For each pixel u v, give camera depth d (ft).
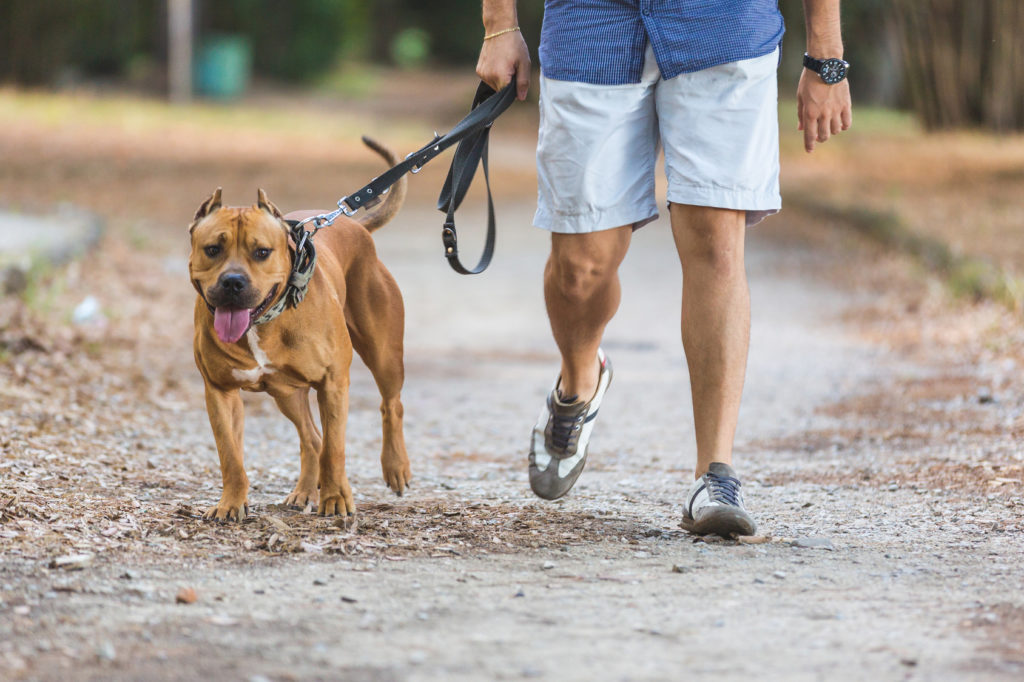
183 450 22.39
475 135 19.02
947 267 47.47
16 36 127.54
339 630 11.89
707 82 16.21
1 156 81.41
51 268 40.45
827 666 11.01
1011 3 115.96
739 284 16.63
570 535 16.20
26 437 20.84
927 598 13.05
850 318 42.11
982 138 115.34
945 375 31.14
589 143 16.52
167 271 46.96
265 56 178.70
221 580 13.61
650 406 28.71
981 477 19.70
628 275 52.80
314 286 16.66
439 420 27.09
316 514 17.28
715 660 11.16
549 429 18.22
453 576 13.97
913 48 122.11
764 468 21.66
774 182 16.84
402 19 254.88
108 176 76.84
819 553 15.11
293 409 18.84
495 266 54.75
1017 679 10.66
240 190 74.38
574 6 16.48
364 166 92.38
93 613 12.21
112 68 156.76
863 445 23.49
